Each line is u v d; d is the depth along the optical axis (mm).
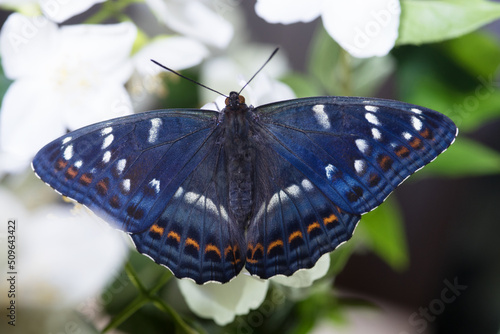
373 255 415
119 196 260
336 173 263
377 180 260
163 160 266
